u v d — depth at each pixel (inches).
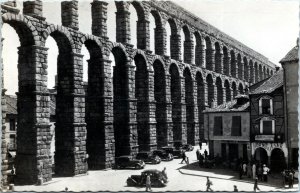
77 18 1633.9
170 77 2420.0
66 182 1403.8
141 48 2156.7
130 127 1918.1
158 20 2330.2
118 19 1971.0
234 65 3570.4
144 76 2133.4
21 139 1408.7
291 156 1489.9
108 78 1782.7
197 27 2824.8
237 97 1780.3
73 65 1584.6
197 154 1998.0
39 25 1433.3
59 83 1606.8
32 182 1373.0
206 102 2891.2
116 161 1786.4
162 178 1310.3
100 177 1520.7
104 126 1732.3
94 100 1765.5
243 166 1488.7
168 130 2305.6
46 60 1449.3
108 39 1807.3
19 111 1421.0
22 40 1429.6
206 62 3085.6
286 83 1502.2
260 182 1344.7
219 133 1752.0
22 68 1423.5
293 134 1485.0
